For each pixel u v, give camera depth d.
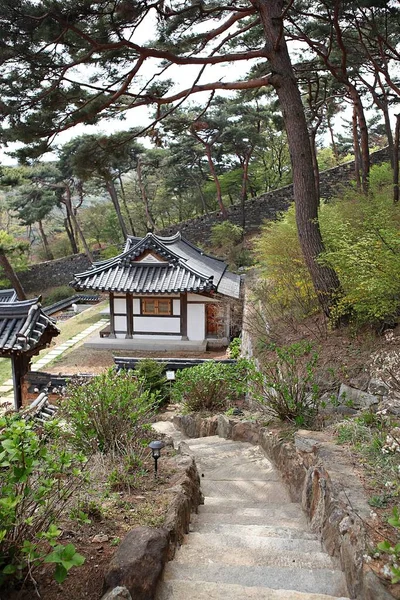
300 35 10.14
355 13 10.09
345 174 23.58
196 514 3.90
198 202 35.47
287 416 5.73
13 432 2.21
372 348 6.11
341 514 2.97
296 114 7.61
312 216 7.64
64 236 41.94
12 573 2.15
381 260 5.68
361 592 2.33
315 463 3.98
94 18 7.17
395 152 11.97
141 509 3.13
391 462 3.41
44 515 2.46
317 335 7.52
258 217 26.47
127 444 4.29
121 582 2.27
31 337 9.62
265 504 4.41
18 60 7.28
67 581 2.32
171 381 10.59
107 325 19.77
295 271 9.32
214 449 6.23
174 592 2.39
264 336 8.95
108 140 9.19
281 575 2.66
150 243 16.23
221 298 15.73
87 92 8.41
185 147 27.59
